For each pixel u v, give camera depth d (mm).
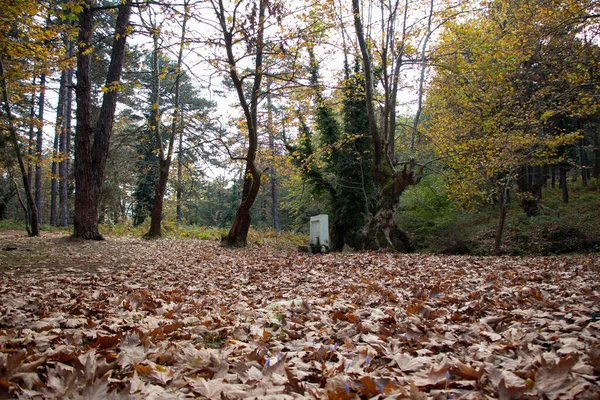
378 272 7492
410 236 20578
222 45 11070
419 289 5145
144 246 13328
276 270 8211
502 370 2016
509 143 13445
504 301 4215
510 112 13500
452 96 17438
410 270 7762
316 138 25938
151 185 30281
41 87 13523
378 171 15555
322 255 12156
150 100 23812
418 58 17156
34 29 10062
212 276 7422
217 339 3232
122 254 10641
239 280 6941
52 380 1792
